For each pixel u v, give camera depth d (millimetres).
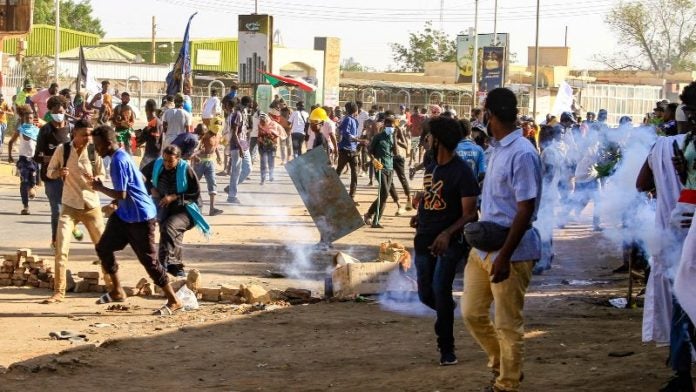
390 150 18828
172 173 12422
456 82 67625
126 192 10734
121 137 21016
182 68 29562
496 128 6617
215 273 13391
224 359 8734
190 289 11648
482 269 6883
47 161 13984
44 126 14039
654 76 84438
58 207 14102
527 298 11836
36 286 12211
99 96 28328
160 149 20172
